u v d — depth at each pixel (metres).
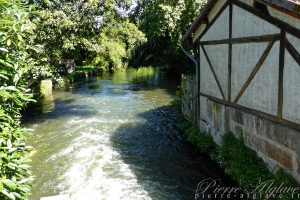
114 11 18.62
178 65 29.66
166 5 23.23
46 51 14.81
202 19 8.40
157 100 17.53
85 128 11.72
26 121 12.78
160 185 7.09
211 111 8.88
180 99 14.23
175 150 9.31
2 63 3.41
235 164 6.96
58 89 21.95
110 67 39.09
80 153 9.12
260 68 6.27
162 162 8.42
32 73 12.90
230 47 7.40
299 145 5.34
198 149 9.27
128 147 9.66
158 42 33.88
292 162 5.57
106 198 6.54
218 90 8.32
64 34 16.20
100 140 10.33
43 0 15.23
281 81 5.66
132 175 7.64
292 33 5.24
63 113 14.27
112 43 37.25
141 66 38.28
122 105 16.16
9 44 3.40
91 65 37.91
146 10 35.22
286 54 5.46
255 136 6.70
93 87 23.25
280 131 5.82
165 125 12.07
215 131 8.70
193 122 10.69
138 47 38.47
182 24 23.47
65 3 16.61
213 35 8.25
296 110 5.36
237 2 6.84
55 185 7.16
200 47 9.28
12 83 3.73
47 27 15.01
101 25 18.25
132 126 12.02
